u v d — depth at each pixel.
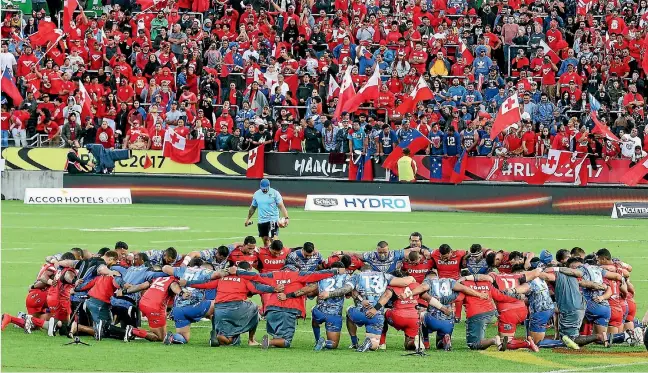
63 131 54.19
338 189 52.31
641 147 50.69
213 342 22.83
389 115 54.03
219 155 53.62
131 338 23.23
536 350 22.59
